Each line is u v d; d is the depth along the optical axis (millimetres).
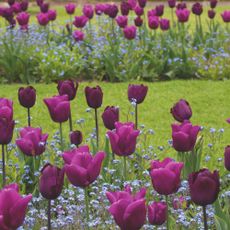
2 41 17516
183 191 7590
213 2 18234
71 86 7988
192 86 15625
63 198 7332
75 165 5359
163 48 16938
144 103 14383
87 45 17516
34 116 13555
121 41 17656
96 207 7160
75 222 6844
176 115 7402
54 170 5113
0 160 8617
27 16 17109
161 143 11555
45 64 16156
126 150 6297
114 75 16250
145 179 8102
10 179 8328
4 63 16391
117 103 14375
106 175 8125
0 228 4512
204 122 13078
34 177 8328
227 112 13711
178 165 5281
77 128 12641
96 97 7883
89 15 17859
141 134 9719
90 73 16547
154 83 15961
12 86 15930
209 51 17422
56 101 7434
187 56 16797
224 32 18781
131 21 21859
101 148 9078
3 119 6332
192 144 6512
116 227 6613
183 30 18312
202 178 4828
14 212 4512
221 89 15320
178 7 18203
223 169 8758
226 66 16453
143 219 4633
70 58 16609
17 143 6973
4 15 17406
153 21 16812
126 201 4613
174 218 7020
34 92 7855
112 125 7602
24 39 17312
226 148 6125
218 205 6633
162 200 7379
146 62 16312
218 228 6152
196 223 6820
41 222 6980
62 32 18844
